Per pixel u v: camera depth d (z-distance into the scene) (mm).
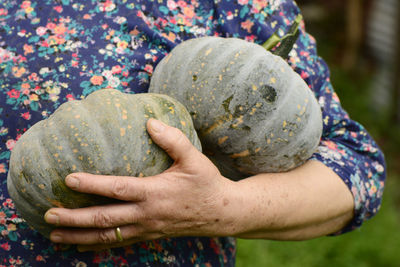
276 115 1382
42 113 1547
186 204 1336
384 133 6742
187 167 1309
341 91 7219
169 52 1647
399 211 5070
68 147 1231
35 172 1239
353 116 6797
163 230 1372
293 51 1737
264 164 1484
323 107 1774
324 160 1707
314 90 1800
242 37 1704
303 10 9258
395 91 6918
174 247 1634
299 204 1554
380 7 7484
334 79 7488
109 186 1225
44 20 1629
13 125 1553
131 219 1307
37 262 1522
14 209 1528
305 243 3980
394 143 6508
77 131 1232
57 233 1352
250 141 1400
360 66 7945
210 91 1375
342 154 1752
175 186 1311
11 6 1666
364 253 4039
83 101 1312
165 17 1664
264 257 3668
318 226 1717
